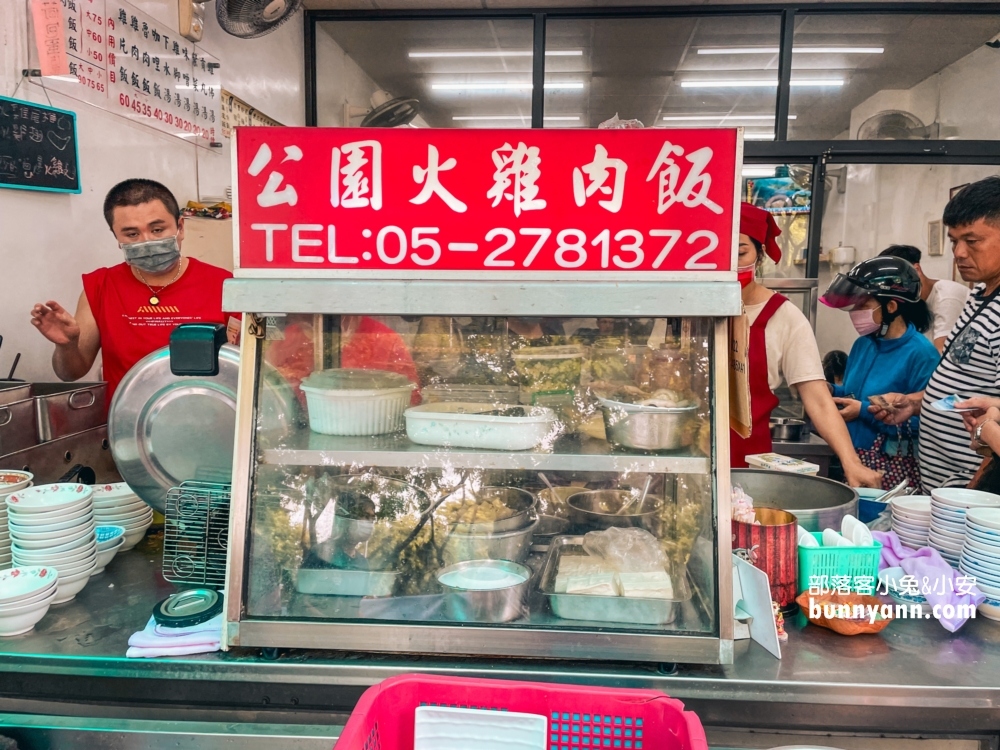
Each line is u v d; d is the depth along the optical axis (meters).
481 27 4.51
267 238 1.20
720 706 1.13
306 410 1.33
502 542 1.26
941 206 4.05
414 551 1.26
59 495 1.40
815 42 4.17
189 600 1.30
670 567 1.23
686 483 1.25
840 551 1.33
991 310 2.26
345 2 4.47
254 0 2.94
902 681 1.09
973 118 4.08
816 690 1.09
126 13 2.81
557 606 1.18
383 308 1.18
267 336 1.24
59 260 2.52
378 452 1.25
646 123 4.50
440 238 1.18
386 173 1.17
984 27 4.02
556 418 1.28
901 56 4.10
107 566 1.51
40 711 1.20
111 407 1.44
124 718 1.20
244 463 1.20
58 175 2.45
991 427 1.85
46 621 1.27
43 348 2.49
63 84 2.45
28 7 2.30
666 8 4.25
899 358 3.00
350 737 0.85
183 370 1.34
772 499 1.73
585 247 1.17
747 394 1.20
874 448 3.01
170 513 1.37
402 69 4.71
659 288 1.14
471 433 1.25
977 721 1.10
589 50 4.45
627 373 1.26
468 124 4.75
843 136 4.19
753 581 1.21
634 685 1.11
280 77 4.37
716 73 4.35
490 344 1.29
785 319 2.55
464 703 0.97
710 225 1.15
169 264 2.46
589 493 1.29
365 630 1.16
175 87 3.20
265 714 1.18
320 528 1.27
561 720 0.96
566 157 1.15
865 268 2.95
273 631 1.16
